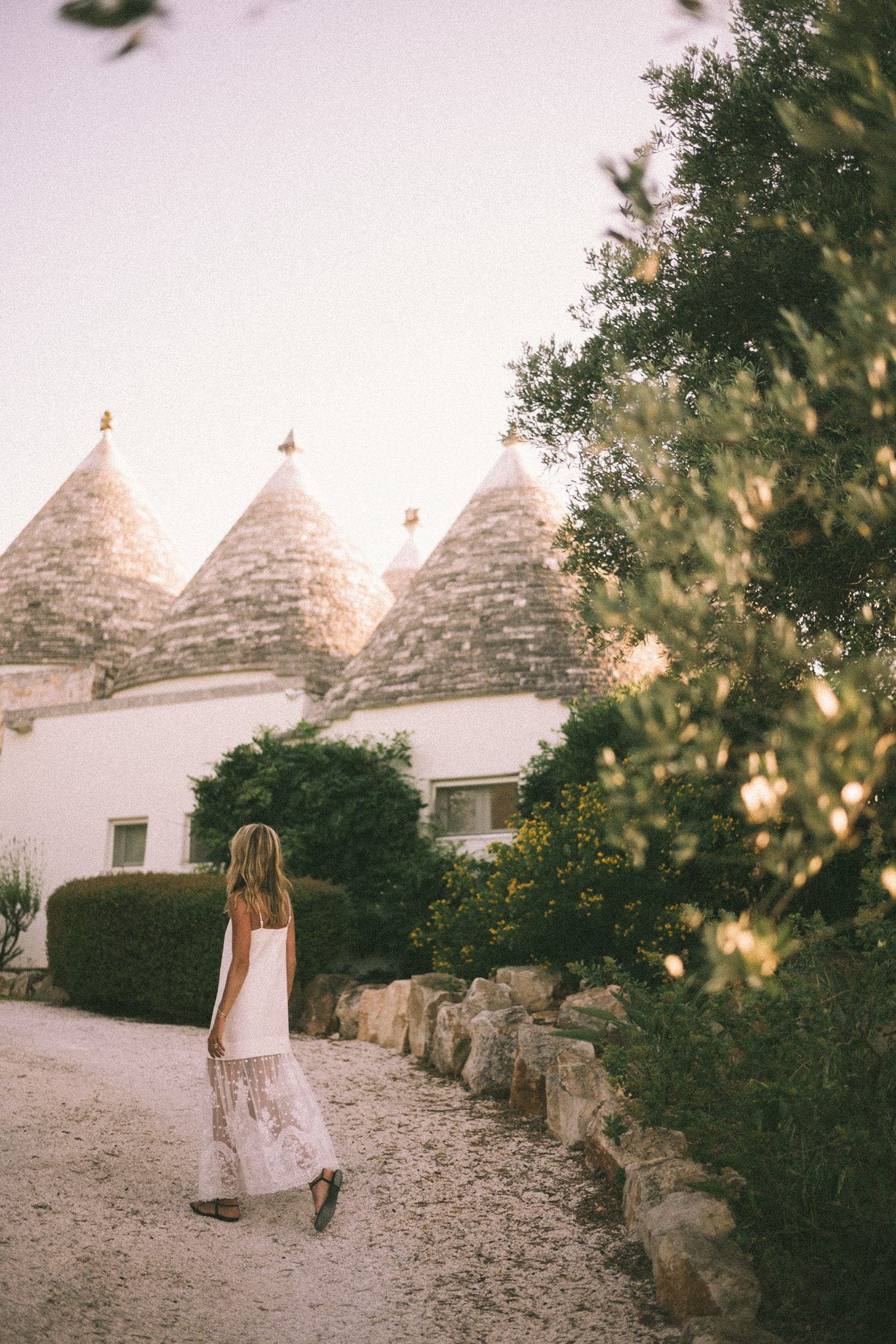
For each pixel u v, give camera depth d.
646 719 2.82
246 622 16.12
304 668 15.24
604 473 6.96
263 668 15.37
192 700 14.23
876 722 2.60
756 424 4.36
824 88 5.14
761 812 2.47
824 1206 3.40
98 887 10.15
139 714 14.55
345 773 12.13
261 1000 4.49
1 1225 3.92
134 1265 3.78
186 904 9.34
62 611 19.28
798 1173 3.43
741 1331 3.02
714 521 3.47
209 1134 4.41
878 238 2.78
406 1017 8.38
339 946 9.87
